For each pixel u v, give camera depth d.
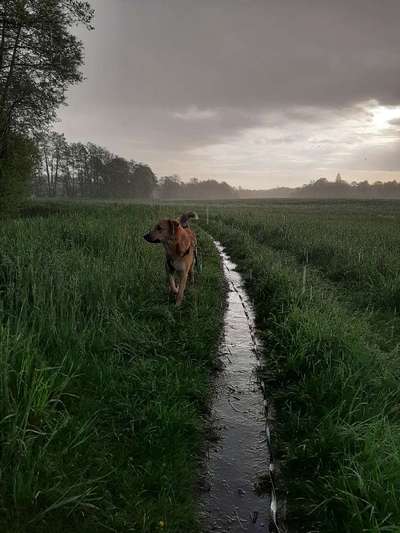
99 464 3.01
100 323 5.16
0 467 2.70
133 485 2.90
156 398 3.87
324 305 6.62
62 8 20.47
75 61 22.72
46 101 23.25
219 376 4.92
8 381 3.39
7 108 22.03
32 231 9.97
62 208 30.66
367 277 9.12
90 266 7.15
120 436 3.39
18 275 5.88
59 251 7.99
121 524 2.56
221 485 3.12
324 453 3.30
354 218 29.09
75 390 3.82
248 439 3.71
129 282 7.21
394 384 4.22
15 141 23.34
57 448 3.07
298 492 3.08
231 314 7.35
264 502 2.97
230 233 18.23
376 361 4.60
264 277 9.02
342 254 11.37
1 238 8.28
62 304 5.19
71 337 4.58
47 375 3.65
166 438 3.41
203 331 5.86
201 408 4.15
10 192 23.20
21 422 3.01
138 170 133.50
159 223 6.78
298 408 4.16
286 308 6.66
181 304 6.98
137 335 5.21
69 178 104.75
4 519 2.44
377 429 3.28
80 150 103.69
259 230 18.84
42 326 4.55
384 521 2.54
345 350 4.79
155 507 2.74
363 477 2.85
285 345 5.46
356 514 2.60
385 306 7.61
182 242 6.78
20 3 17.89
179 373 4.53
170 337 5.48
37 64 21.72
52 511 2.56
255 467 3.34
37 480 2.68
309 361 4.77
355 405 3.86
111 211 24.05
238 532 2.69
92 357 4.38
